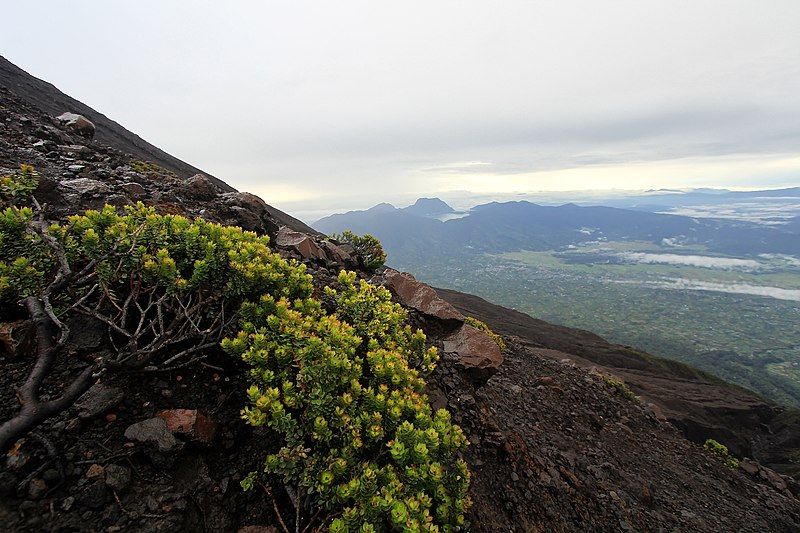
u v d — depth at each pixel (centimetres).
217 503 369
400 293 1052
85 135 1655
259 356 441
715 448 1784
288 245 1029
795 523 1231
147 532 315
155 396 421
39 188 686
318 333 516
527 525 621
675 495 1102
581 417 1427
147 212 593
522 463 757
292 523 380
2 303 425
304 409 446
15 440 308
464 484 459
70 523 301
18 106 1529
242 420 448
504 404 1141
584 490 816
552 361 2184
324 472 371
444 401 738
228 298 536
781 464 4928
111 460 349
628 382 5859
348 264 1189
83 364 418
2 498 296
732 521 1087
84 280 434
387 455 448
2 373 378
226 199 1123
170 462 373
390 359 514
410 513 360
